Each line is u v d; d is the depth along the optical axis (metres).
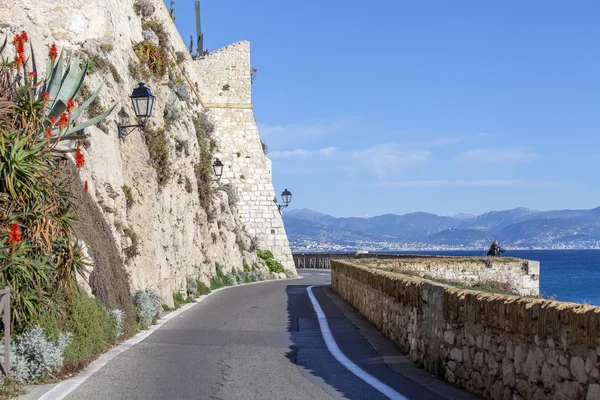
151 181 21.80
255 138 52.88
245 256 45.06
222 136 52.41
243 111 52.94
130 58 24.22
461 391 10.07
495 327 9.15
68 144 15.34
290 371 11.73
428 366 11.88
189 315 20.48
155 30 30.34
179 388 10.21
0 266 10.27
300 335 16.27
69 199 13.22
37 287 10.67
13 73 14.16
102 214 16.08
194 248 30.47
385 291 16.39
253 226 52.03
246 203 52.09
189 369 11.76
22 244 10.63
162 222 23.31
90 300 13.20
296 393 9.97
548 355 7.70
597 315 6.75
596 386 6.73
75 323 11.97
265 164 52.81
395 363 12.64
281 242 52.34
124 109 20.59
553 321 7.59
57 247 11.66
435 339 11.55
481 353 9.62
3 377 9.67
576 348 7.12
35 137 11.73
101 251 14.75
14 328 10.62
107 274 14.85
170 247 23.98
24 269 10.32
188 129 31.11
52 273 11.48
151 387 10.25
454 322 10.70
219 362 12.49
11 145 10.89
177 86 32.19
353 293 23.27
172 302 22.91
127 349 13.70
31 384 10.18
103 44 20.97
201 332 16.59
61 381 10.47
